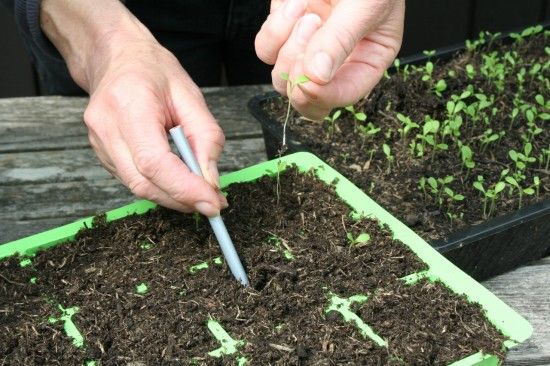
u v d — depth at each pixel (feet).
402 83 3.77
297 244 2.97
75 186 3.51
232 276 2.86
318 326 2.70
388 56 2.94
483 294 2.76
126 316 2.75
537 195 3.29
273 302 2.77
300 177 3.21
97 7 3.30
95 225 3.02
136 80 2.95
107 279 2.87
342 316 2.72
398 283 2.82
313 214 3.07
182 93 3.02
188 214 3.07
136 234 3.01
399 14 2.87
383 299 2.77
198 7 4.17
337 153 3.51
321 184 3.18
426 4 4.97
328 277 2.86
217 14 4.23
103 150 3.04
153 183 2.84
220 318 2.73
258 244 2.98
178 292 2.82
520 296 3.05
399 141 3.58
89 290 2.84
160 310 2.76
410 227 3.14
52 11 3.39
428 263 2.88
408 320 2.71
